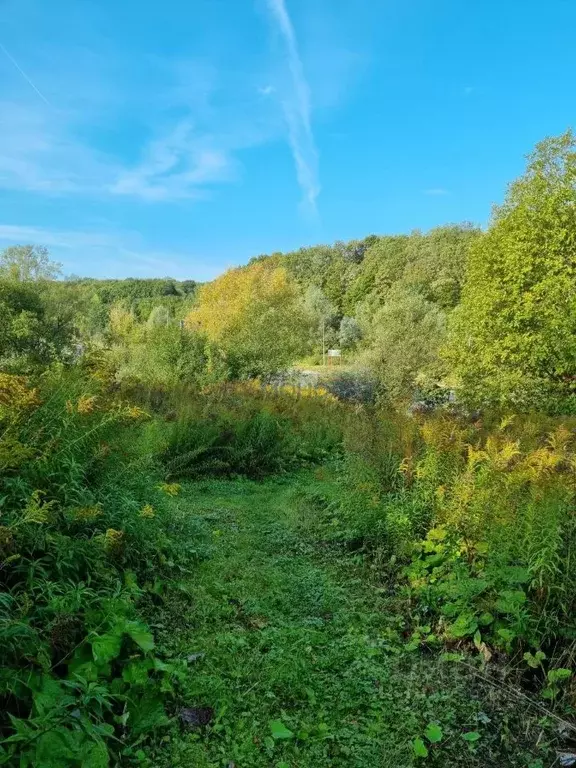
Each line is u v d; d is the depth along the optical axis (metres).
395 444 6.35
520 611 3.17
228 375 16.92
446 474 5.03
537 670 3.12
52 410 3.56
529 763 2.42
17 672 2.17
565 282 12.91
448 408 13.70
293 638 3.32
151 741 2.32
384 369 19.28
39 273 23.14
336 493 6.20
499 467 4.41
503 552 3.44
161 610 3.43
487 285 14.59
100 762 1.99
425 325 21.47
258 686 2.79
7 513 2.78
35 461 3.12
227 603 3.71
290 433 9.35
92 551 3.05
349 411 12.25
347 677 2.97
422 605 3.80
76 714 2.11
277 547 5.02
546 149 14.49
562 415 11.84
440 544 4.32
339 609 3.82
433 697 2.82
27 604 2.29
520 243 13.60
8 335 18.14
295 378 20.91
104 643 2.48
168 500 5.43
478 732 2.59
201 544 4.70
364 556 4.80
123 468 3.96
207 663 2.94
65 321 20.95
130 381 10.84
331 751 2.43
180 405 9.01
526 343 13.41
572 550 3.26
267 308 28.45
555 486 3.59
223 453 7.88
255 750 2.36
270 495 6.90
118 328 27.53
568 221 13.33
